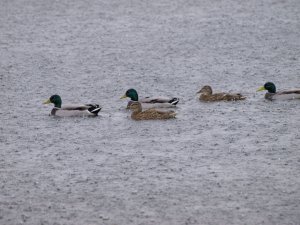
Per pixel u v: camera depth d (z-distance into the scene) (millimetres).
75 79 41375
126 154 26953
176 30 59188
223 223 20531
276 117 31891
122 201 22281
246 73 42250
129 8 71812
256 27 59250
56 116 32719
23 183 23984
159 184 23688
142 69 44062
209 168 25172
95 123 31438
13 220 20938
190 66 44656
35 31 59562
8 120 32188
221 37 55281
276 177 24109
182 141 28500
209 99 35094
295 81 39969
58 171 25172
